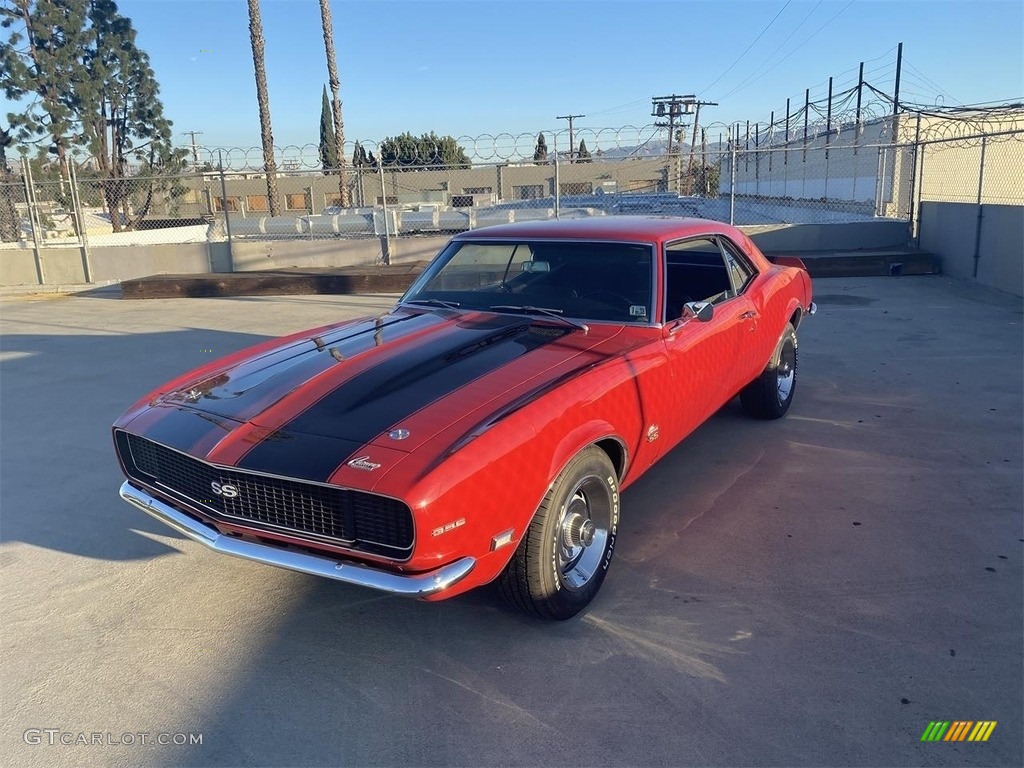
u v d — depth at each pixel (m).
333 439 2.88
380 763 2.57
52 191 21.66
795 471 4.91
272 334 10.23
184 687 2.98
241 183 33.28
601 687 2.91
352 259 16.02
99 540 4.22
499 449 2.80
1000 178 20.52
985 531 4.04
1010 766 2.48
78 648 3.25
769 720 2.71
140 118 28.97
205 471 3.04
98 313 12.70
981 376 7.01
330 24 25.58
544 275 4.38
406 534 2.65
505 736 2.67
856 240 15.67
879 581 3.58
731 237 5.29
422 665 3.08
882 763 2.50
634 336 3.88
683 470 4.96
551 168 30.78
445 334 3.90
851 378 7.07
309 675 3.04
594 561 3.43
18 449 5.72
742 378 5.08
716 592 3.53
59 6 26.25
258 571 3.88
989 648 3.07
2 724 2.79
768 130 25.69
